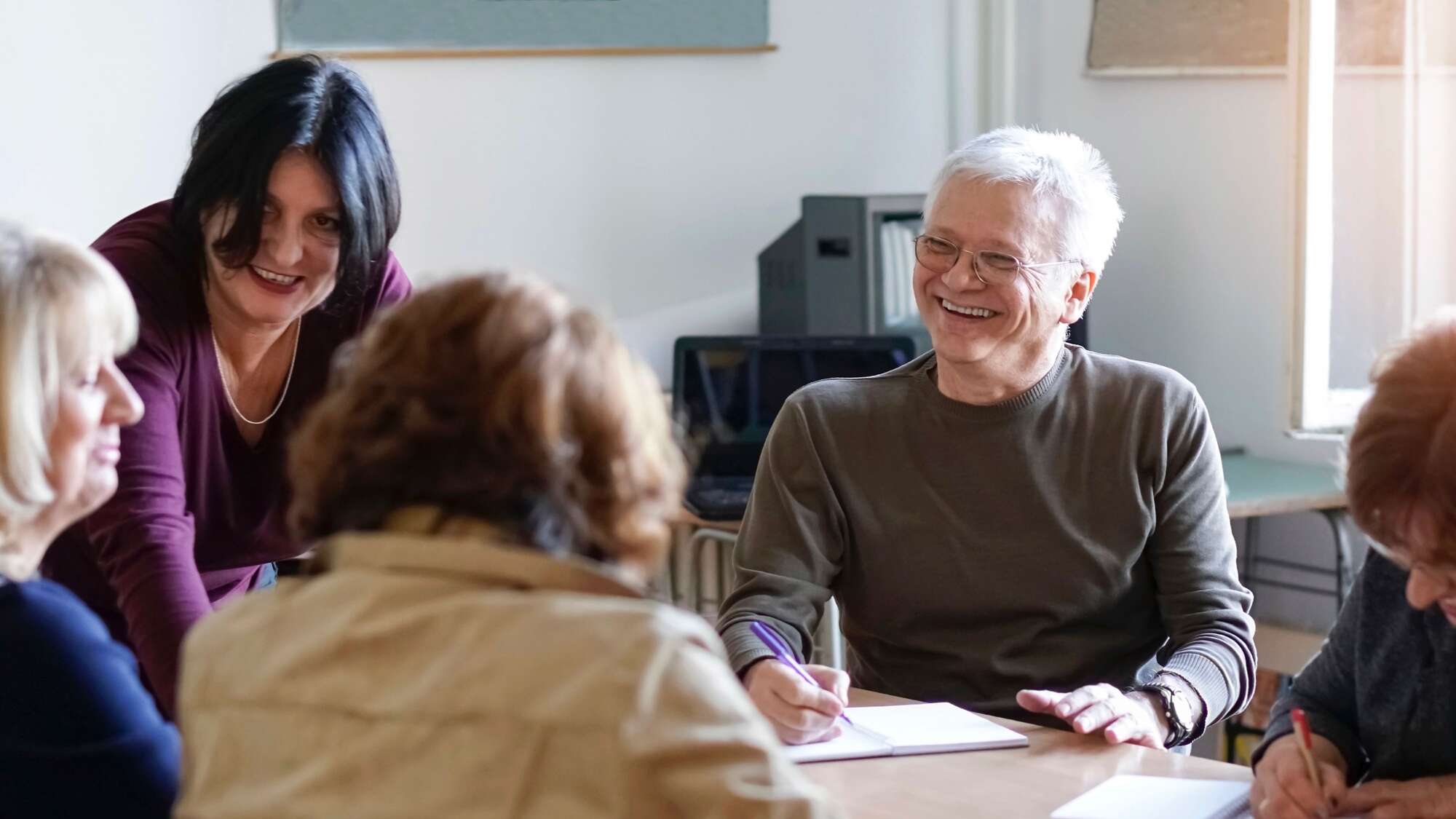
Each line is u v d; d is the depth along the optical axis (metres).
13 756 1.17
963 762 1.62
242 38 3.39
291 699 0.97
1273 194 3.46
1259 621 3.53
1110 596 1.98
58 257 1.25
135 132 3.31
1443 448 1.21
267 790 0.96
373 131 1.85
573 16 3.69
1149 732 1.72
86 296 1.25
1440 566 1.25
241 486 1.99
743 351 3.30
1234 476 3.32
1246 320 3.57
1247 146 3.52
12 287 1.21
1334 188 2.97
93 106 3.26
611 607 0.96
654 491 1.02
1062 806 1.49
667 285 3.88
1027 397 2.00
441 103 3.60
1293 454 3.50
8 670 1.18
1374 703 1.53
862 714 1.76
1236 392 3.62
